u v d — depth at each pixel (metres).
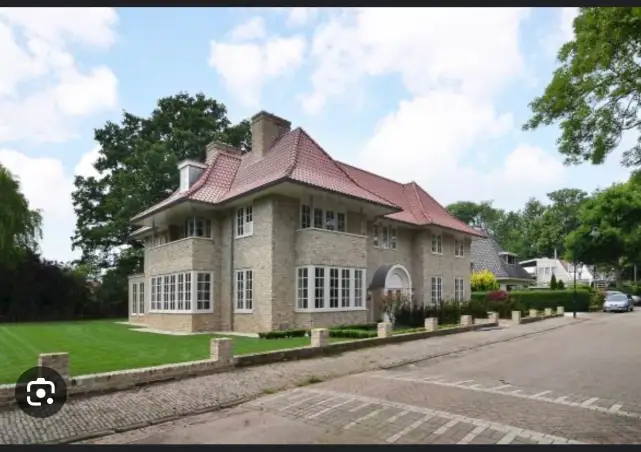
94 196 42.22
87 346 14.80
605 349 14.79
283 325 19.31
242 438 6.34
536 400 8.05
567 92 8.86
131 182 37.31
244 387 9.21
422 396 8.39
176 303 22.31
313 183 18.86
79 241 42.16
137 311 30.19
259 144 23.25
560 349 14.90
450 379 10.03
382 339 15.47
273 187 18.66
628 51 8.02
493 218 82.12
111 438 6.45
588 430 6.37
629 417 7.00
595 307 37.50
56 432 6.57
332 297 20.22
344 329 18.22
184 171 24.12
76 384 8.26
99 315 39.34
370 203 21.88
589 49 8.30
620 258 47.75
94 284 40.78
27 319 35.19
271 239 19.33
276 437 6.34
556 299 37.31
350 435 6.34
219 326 21.58
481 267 44.91
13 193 33.31
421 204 30.17
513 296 34.09
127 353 12.84
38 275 36.34
